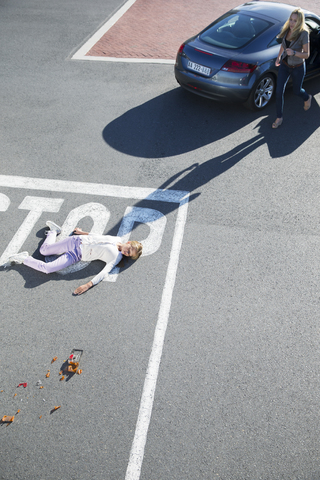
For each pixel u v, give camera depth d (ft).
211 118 26.32
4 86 30.17
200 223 19.11
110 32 39.68
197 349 14.34
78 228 18.25
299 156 23.02
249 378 13.58
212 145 23.99
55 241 18.15
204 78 24.88
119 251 17.13
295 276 16.78
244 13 26.66
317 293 16.19
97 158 23.16
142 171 22.17
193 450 11.99
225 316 15.34
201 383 13.43
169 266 17.17
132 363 13.96
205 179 21.56
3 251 17.95
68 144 24.23
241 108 27.30
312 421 12.64
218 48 24.59
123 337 14.69
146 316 15.35
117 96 28.86
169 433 12.33
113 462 11.79
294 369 13.85
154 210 19.80
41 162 22.85
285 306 15.70
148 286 16.40
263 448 12.05
